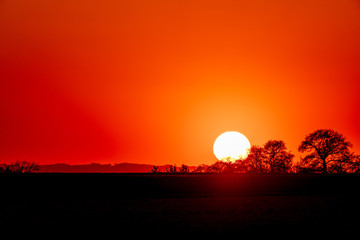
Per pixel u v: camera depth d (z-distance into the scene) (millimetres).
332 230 43656
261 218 49406
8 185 68375
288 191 73125
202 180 78312
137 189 70062
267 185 77312
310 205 58594
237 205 58125
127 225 45281
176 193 68750
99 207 55531
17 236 40281
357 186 78562
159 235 41156
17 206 55781
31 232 41812
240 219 48781
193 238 40219
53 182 71438
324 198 65625
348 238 40625
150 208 55188
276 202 61125
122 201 60750
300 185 78188
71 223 45969
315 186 77625
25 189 66875
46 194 64625
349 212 53594
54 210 53156
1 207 54969
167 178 79125
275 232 42781
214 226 45219
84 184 71250
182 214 51344
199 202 60562
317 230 43562
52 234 41094
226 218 49344
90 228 43750
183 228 44125
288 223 46812
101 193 66562
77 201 60250
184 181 77000
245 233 42219
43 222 46281
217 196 66875
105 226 44656
